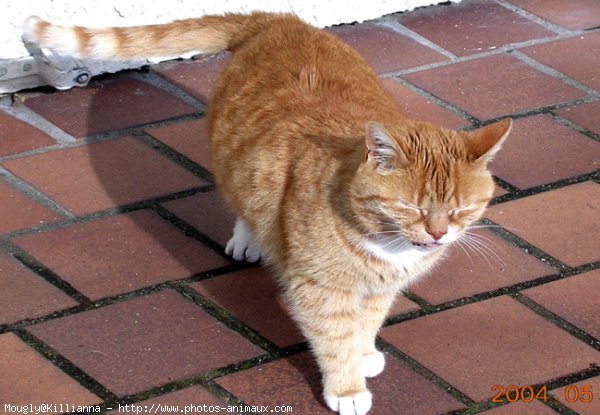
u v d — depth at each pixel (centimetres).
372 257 319
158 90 496
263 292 378
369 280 325
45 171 431
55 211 409
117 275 379
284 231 329
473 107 494
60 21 482
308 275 323
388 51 536
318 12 545
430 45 545
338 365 331
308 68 366
